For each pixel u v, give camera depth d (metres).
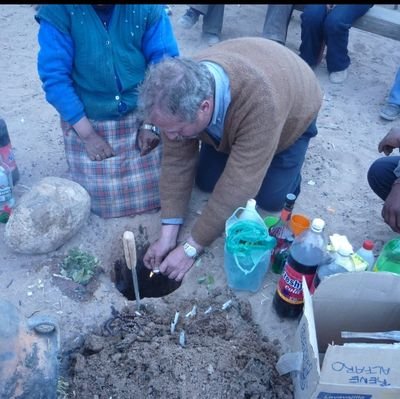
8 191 2.60
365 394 1.65
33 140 3.36
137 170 2.83
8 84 3.95
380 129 3.82
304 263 2.04
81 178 2.79
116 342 2.12
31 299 2.28
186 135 2.07
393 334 1.70
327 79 4.41
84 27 2.38
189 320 2.22
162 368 1.96
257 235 2.23
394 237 2.84
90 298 2.32
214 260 2.54
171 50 2.68
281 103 2.09
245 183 2.18
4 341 1.53
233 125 2.12
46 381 1.56
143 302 2.33
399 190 2.44
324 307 1.85
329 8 4.14
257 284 2.38
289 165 2.65
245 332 2.19
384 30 4.22
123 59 2.55
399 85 3.84
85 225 2.69
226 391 1.91
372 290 1.79
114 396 1.92
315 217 2.93
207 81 1.90
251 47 2.23
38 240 2.40
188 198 2.60
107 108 2.71
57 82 2.51
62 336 2.16
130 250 1.96
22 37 4.62
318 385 1.62
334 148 3.55
